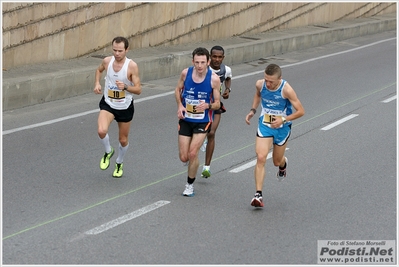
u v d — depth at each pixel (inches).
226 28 2080.5
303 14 2512.3
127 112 781.9
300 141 1013.8
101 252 569.0
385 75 1680.6
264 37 2158.0
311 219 677.9
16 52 1375.5
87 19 1560.0
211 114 725.9
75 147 927.7
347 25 2618.1
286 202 730.2
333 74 1679.4
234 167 861.2
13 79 1170.0
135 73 771.4
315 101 1328.7
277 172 844.0
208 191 756.0
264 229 643.5
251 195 749.3
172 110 1207.6
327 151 960.3
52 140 960.3
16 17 1364.4
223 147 961.5
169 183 780.6
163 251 577.6
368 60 1951.3
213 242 603.8
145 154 905.5
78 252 566.6
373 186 800.3
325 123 1139.3
